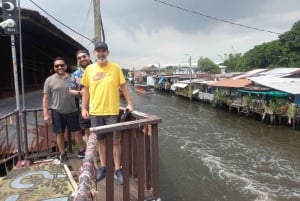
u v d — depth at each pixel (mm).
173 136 22109
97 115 3992
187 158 16922
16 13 5449
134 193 3908
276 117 26703
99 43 3949
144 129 3850
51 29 8453
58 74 5176
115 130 3266
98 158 4867
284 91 25312
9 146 6164
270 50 61406
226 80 40781
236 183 13492
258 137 21969
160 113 34438
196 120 29344
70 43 11047
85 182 1958
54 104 5145
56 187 4270
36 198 3955
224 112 35000
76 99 5297
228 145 19672
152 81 88500
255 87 30906
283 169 15164
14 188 4262
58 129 5195
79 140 5445
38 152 5957
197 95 47281
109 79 4000
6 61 10203
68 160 5441
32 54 13117
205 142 20422
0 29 6438
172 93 63656
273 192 12562
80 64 5230
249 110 30562
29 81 12664
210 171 14914
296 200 11852
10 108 8992
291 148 18922
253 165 15758
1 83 9633
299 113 24250
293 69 36719
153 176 3775
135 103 45875
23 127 5734
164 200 11867
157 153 3770
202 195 12336
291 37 59344
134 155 4293
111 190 3322
